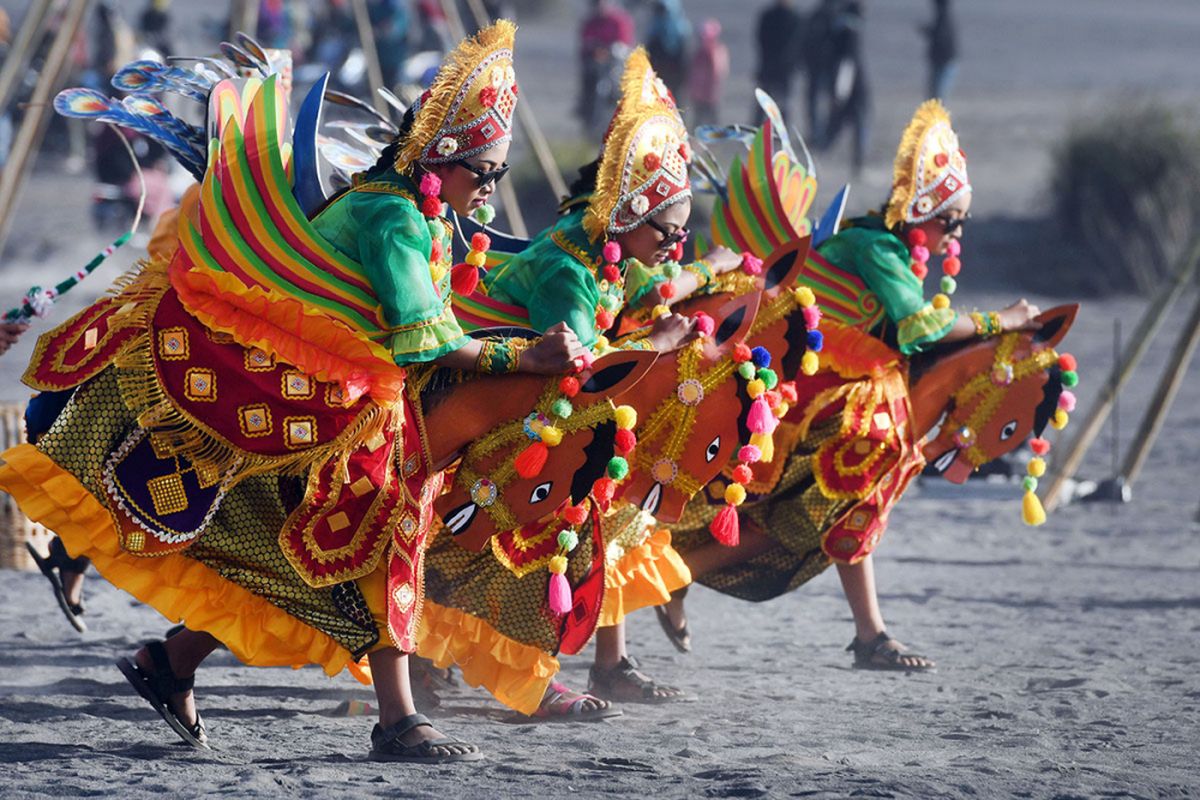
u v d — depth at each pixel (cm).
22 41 2197
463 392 886
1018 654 1190
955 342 1166
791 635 1273
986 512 1872
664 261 984
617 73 4503
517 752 855
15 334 909
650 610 1381
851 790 741
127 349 785
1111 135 3734
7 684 1017
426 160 838
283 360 783
